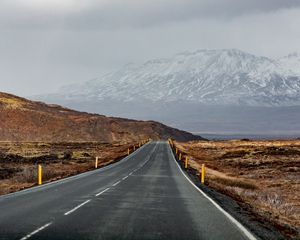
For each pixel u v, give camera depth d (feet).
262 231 43.86
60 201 63.72
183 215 52.34
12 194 72.90
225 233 42.19
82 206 58.54
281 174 141.38
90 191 78.54
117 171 140.26
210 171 157.48
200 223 47.19
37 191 78.02
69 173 131.54
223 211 56.39
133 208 57.31
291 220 57.16
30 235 39.75
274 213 61.67
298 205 76.54
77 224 45.29
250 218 52.11
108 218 49.14
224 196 76.18
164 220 48.49
